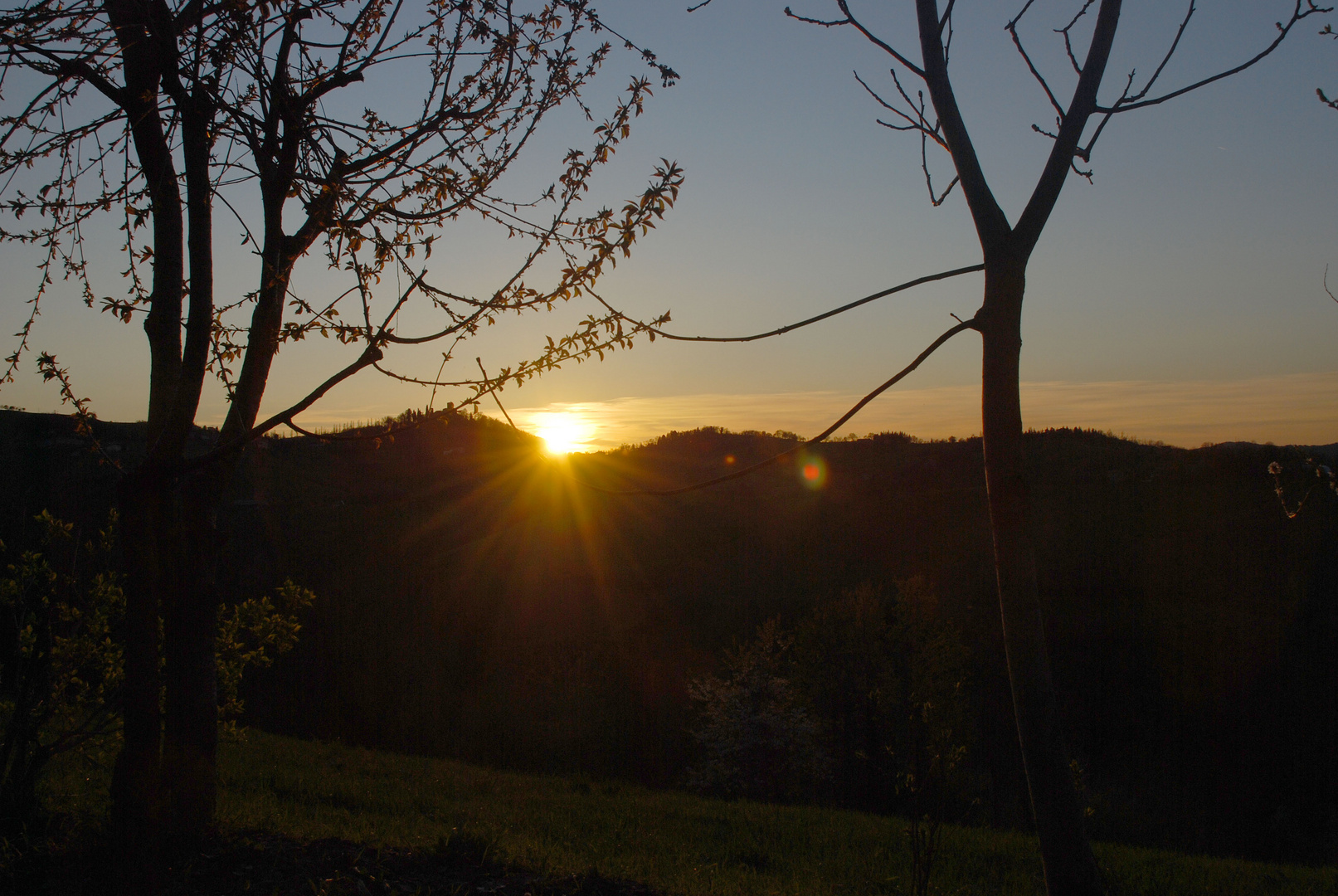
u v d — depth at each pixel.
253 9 4.13
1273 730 31.88
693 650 41.88
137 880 4.46
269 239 5.31
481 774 15.71
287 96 4.79
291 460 54.69
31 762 5.84
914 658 27.28
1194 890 9.23
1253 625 37.53
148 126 4.52
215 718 5.56
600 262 3.96
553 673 38.69
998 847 10.46
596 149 4.39
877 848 9.81
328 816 8.12
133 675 4.59
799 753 26.97
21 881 4.62
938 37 3.67
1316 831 26.08
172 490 5.00
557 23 4.88
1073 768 8.14
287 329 4.29
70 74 4.32
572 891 5.32
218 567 5.81
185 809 5.31
